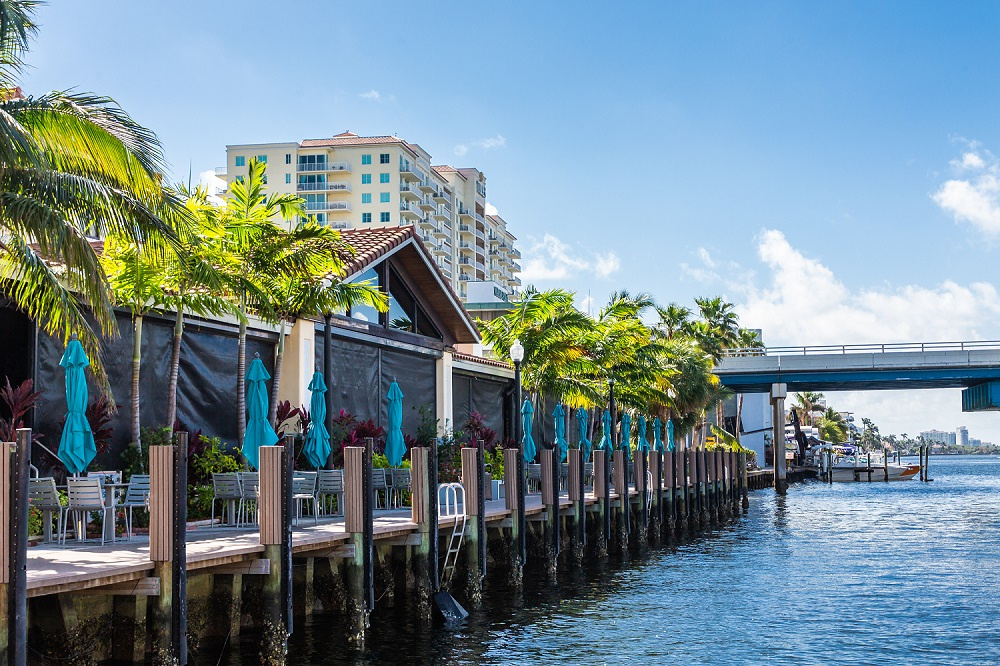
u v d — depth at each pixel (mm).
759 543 37344
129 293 18984
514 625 19391
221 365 23453
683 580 26281
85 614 12195
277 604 14148
